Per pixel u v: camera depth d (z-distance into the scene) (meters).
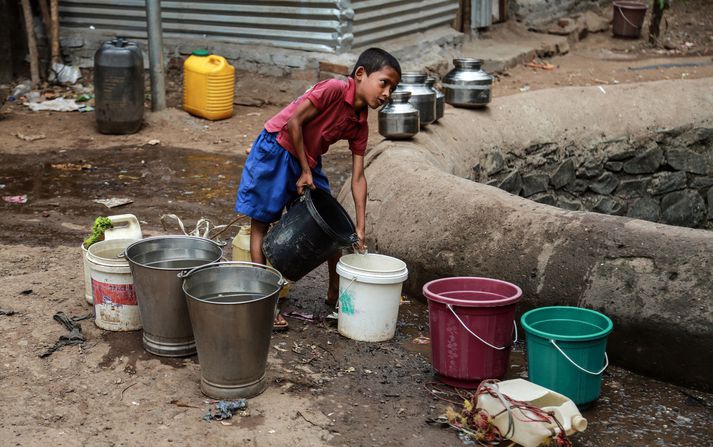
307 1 10.73
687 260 4.28
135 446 3.53
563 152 8.42
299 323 4.87
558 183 8.45
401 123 6.32
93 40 11.69
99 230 4.84
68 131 9.56
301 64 10.88
